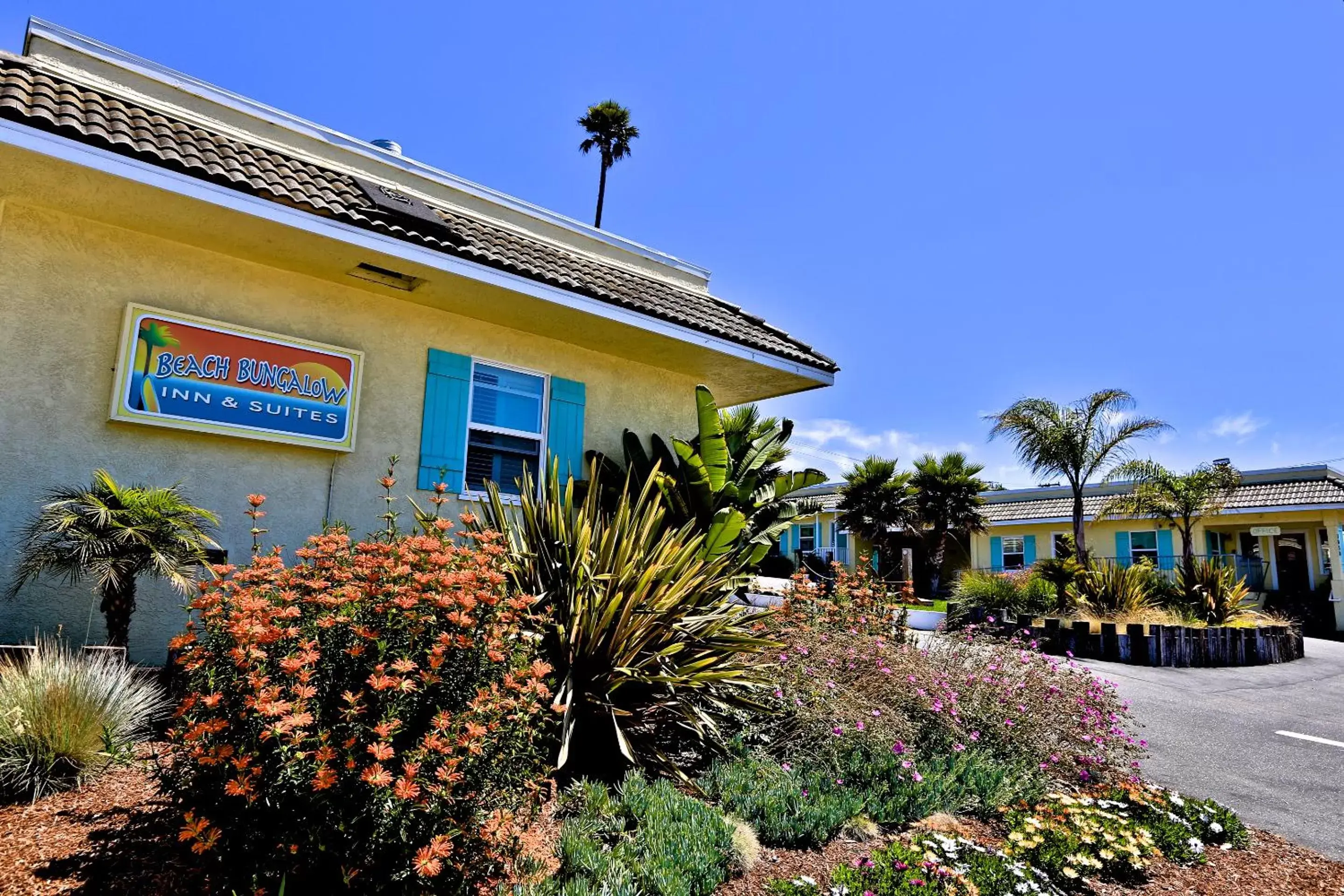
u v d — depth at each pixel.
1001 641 6.81
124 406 5.38
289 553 6.14
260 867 2.40
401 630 2.85
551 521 5.00
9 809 3.07
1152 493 14.59
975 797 4.34
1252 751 6.11
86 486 5.28
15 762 3.15
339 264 6.19
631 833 3.36
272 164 6.04
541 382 8.03
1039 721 5.25
